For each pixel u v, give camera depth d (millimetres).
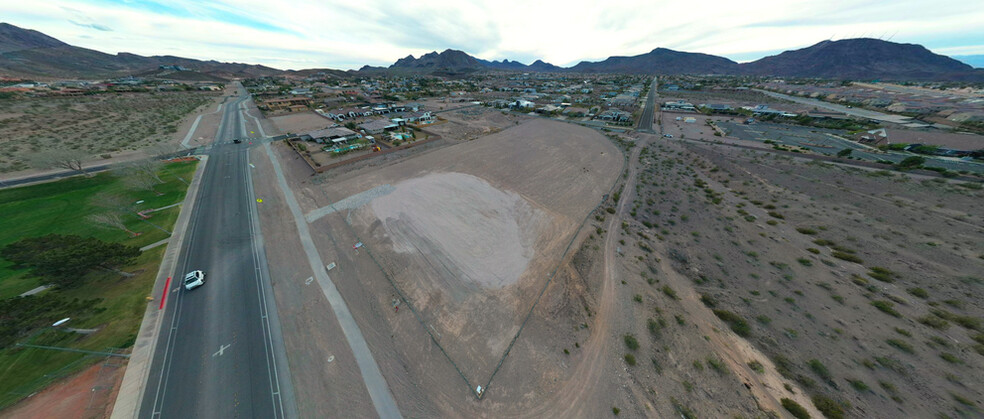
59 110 86812
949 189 44219
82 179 48312
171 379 21688
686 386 22594
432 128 86250
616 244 38000
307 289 29312
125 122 82875
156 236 35562
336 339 24859
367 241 35906
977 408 19875
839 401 21312
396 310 27531
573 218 42812
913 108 105625
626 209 46406
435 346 24656
